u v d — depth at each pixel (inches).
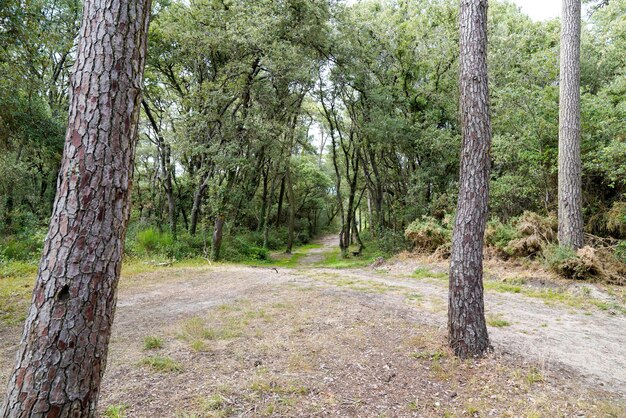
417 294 294.4
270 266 573.6
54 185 680.4
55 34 323.6
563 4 360.5
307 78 578.9
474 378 138.2
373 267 524.4
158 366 141.3
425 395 126.0
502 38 543.2
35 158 557.6
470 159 159.6
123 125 74.9
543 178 444.8
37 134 437.1
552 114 428.1
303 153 1143.6
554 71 452.1
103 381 128.2
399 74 657.0
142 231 591.8
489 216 488.4
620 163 343.3
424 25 615.5
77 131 71.5
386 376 139.4
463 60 164.1
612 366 157.5
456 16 590.9
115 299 74.5
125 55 75.6
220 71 573.6
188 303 257.0
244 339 176.2
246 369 141.5
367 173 772.0
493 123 490.0
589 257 312.3
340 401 119.6
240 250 676.7
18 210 593.0
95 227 70.2
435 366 146.5
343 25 601.6
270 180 1086.4
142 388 123.3
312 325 199.2
